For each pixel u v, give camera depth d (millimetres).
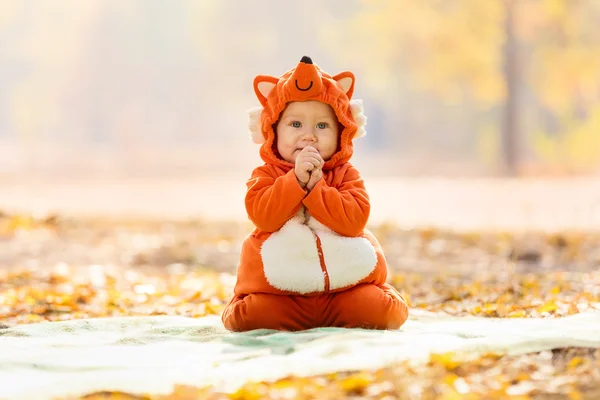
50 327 5629
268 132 5488
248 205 5289
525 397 3801
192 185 34656
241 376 4109
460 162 50594
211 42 55688
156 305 7672
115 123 64375
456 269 11195
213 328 5504
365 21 43844
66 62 64938
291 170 5246
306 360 4270
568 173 38438
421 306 7457
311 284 5164
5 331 5543
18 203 25203
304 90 5316
